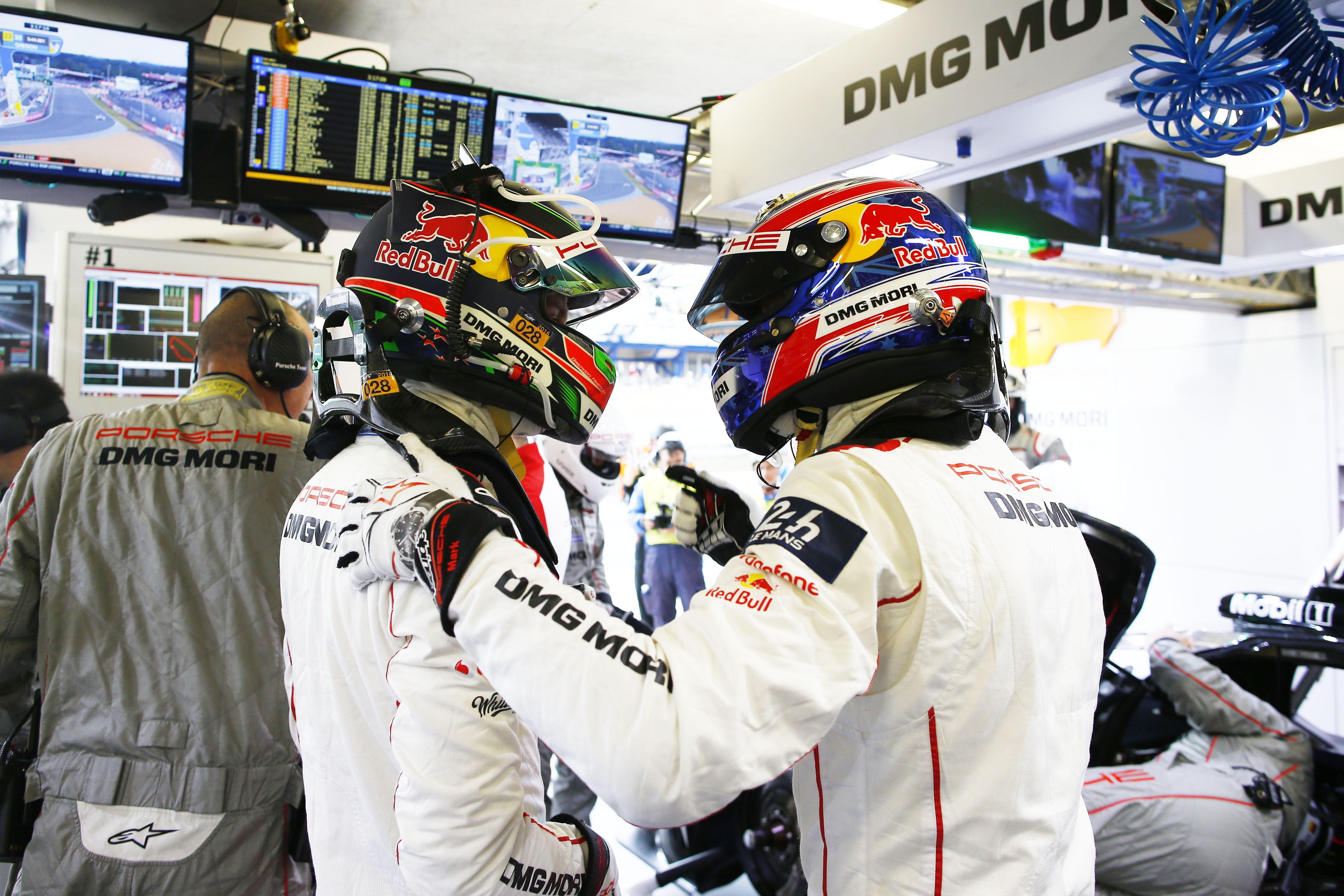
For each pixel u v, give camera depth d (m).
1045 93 1.98
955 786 0.70
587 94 4.16
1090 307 6.20
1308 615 2.13
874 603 0.66
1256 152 4.36
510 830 0.74
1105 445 6.14
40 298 2.61
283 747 1.36
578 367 0.92
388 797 0.81
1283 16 1.40
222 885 1.29
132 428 1.38
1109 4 1.83
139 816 1.28
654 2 3.30
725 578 0.69
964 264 0.82
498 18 3.38
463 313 0.85
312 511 0.90
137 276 2.36
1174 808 1.83
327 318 0.93
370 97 2.44
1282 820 1.85
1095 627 0.84
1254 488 5.25
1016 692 0.73
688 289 5.76
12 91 2.09
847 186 0.87
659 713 0.59
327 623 0.84
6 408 2.21
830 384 0.80
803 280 0.82
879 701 0.71
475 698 0.72
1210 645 2.28
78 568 1.33
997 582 0.72
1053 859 0.74
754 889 2.46
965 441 0.83
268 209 2.43
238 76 2.51
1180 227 3.61
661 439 4.79
